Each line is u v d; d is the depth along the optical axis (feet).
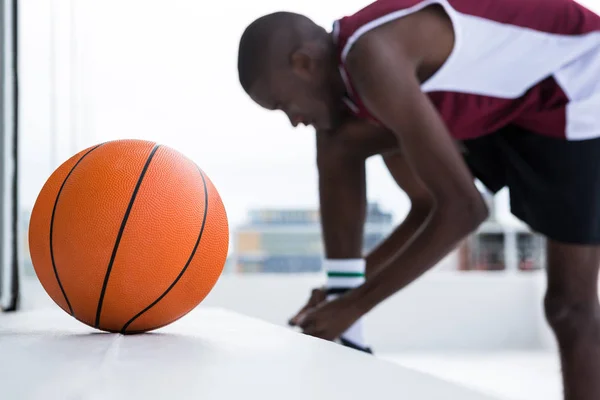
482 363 10.54
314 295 4.50
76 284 2.99
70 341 2.97
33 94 7.93
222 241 3.29
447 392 1.97
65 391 1.89
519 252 13.58
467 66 3.68
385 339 12.50
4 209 6.30
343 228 4.31
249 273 12.99
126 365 2.33
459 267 13.85
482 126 3.99
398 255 3.33
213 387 1.96
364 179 4.40
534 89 3.84
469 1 3.72
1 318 4.39
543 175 3.92
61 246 2.98
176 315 3.22
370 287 3.39
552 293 4.01
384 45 3.32
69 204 3.01
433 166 3.16
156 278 3.01
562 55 3.82
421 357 11.28
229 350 2.71
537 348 12.48
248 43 3.72
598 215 3.83
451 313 12.65
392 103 3.20
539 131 3.93
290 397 1.86
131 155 3.13
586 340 3.81
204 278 3.19
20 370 2.23
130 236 2.95
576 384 3.76
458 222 3.16
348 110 4.08
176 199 3.06
